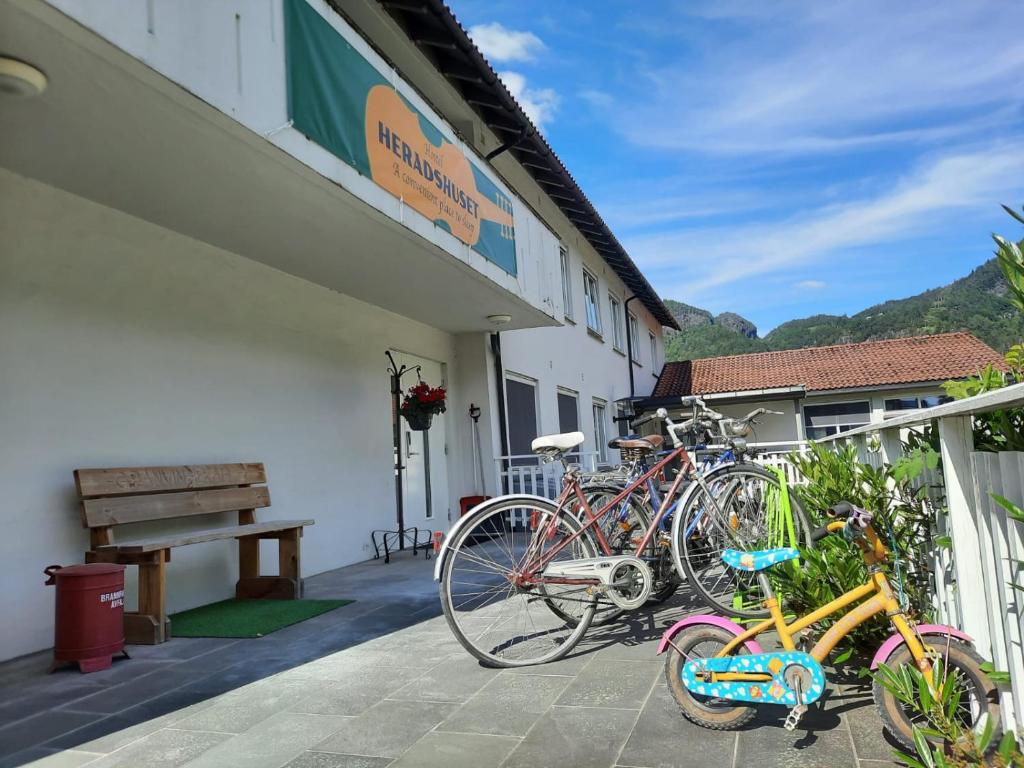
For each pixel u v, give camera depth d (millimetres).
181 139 3834
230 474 5844
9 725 3092
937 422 2807
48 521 4418
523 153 11078
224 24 3566
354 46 4836
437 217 6020
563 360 14484
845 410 22547
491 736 2779
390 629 4586
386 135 5211
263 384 6496
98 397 4840
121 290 5062
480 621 4605
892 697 2439
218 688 3523
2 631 4102
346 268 6695
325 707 3186
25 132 3746
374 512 8133
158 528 5328
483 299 8125
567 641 3840
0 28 2811
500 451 10688
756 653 2713
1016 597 2158
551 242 9609
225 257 6086
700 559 3975
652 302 23625
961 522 2621
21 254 4367
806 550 3473
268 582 5812
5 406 4230
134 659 4098
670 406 20641
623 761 2494
